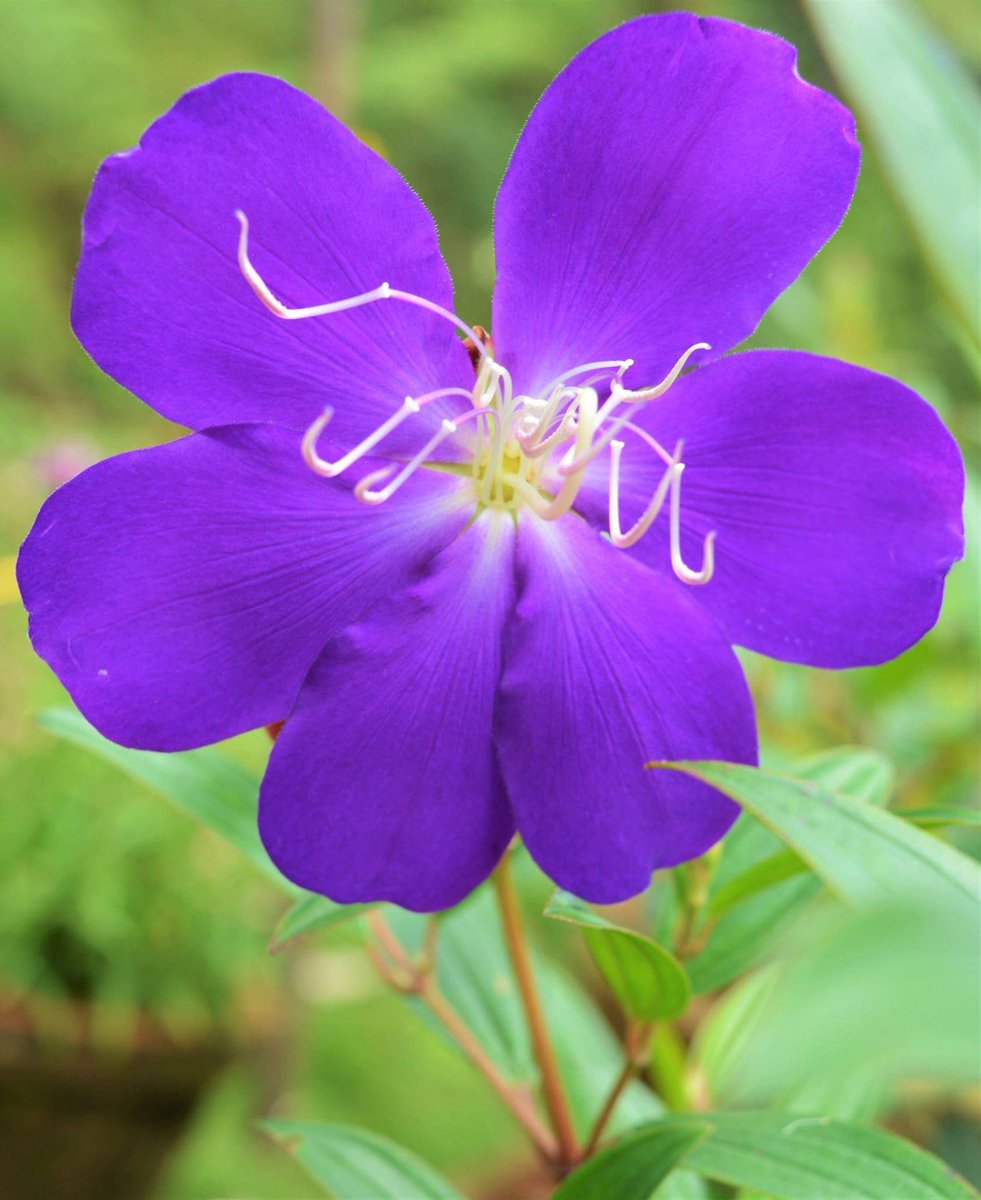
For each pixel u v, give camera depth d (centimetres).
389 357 16
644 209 16
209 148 15
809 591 16
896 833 13
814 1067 10
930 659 28
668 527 16
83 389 67
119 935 42
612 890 16
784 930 20
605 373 16
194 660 15
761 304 16
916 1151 16
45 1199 42
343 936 20
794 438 16
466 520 16
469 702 16
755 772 13
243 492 15
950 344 62
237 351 15
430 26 81
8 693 44
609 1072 24
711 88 15
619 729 16
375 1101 44
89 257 15
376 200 15
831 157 15
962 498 15
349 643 16
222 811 20
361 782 16
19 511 49
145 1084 43
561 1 82
